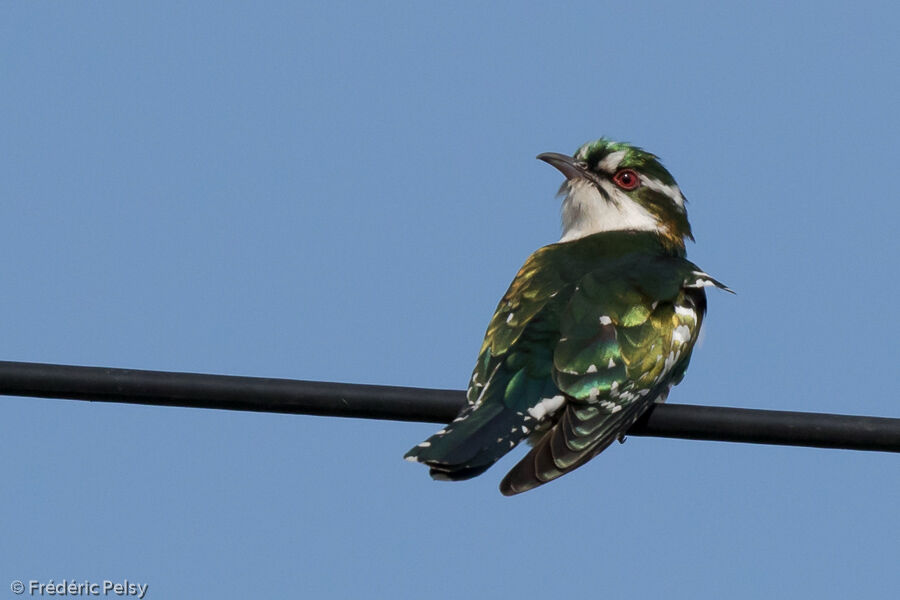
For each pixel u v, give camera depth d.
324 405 12.97
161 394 12.90
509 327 13.88
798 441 12.95
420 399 13.09
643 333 13.72
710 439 13.26
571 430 12.79
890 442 12.78
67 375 12.86
